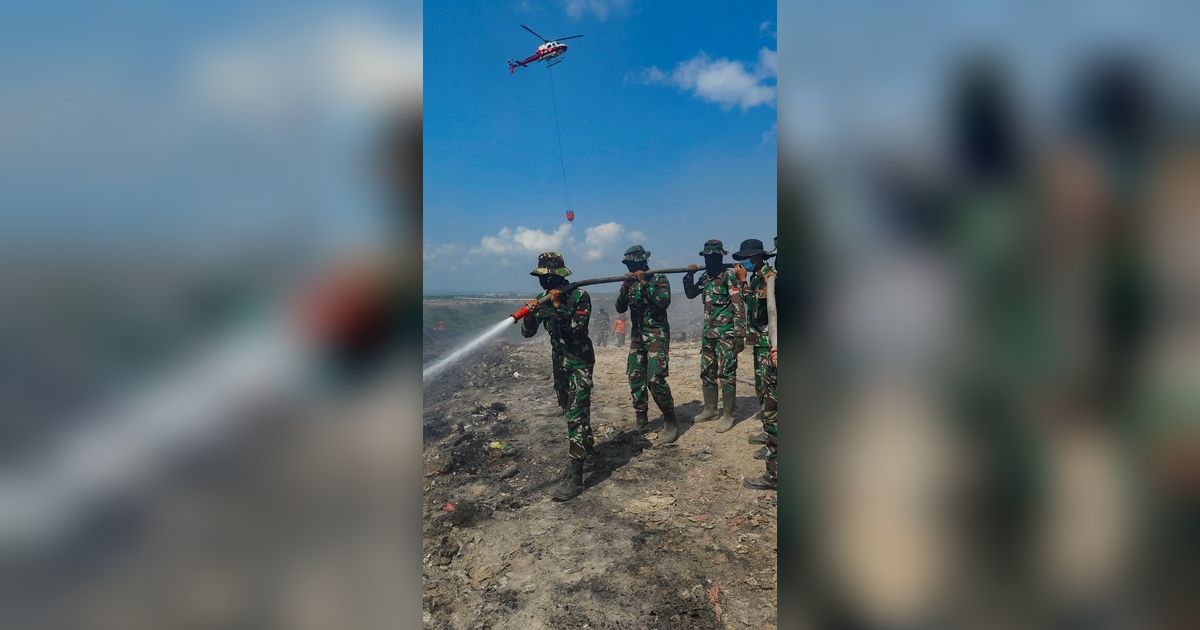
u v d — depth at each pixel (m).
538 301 4.16
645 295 5.11
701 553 3.24
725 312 5.40
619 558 3.23
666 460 4.77
